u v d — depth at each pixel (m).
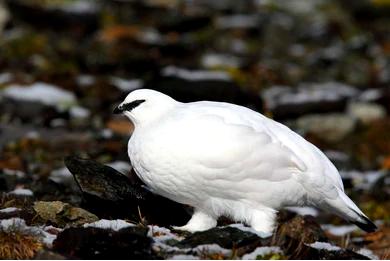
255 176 7.40
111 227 7.14
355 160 15.78
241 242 7.14
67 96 18.08
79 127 16.28
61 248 6.85
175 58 22.78
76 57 21.88
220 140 7.29
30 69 20.52
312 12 27.27
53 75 19.70
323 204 7.98
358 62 24.05
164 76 16.84
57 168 12.95
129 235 6.83
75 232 6.86
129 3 26.31
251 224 7.71
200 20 25.42
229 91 16.27
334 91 20.61
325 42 25.77
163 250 7.02
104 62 21.25
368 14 28.14
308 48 25.17
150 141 7.47
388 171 14.58
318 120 17.77
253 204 7.64
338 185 7.81
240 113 7.73
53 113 16.75
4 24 24.08
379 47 25.94
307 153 7.62
